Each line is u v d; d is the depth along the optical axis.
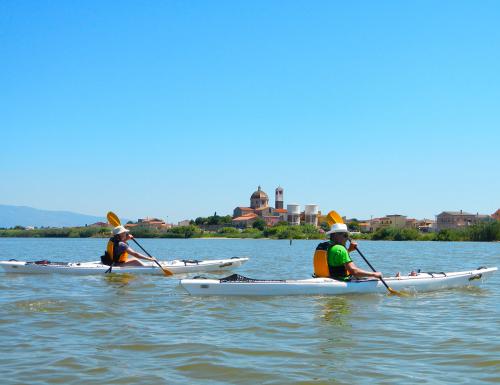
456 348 6.53
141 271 15.32
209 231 139.38
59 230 129.00
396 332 7.47
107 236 124.00
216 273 16.56
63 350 6.31
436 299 10.86
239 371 5.51
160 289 11.97
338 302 10.19
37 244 62.97
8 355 6.08
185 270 16.25
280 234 110.12
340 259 11.19
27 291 11.70
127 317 8.46
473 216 138.00
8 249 44.25
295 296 10.80
